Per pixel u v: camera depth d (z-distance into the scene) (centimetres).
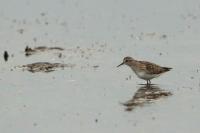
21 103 2569
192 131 2170
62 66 3241
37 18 4862
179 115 2353
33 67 3222
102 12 5034
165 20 4650
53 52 3619
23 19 4828
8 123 2314
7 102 2589
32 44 3912
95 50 3669
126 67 3195
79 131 2203
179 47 3688
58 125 2277
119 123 2277
